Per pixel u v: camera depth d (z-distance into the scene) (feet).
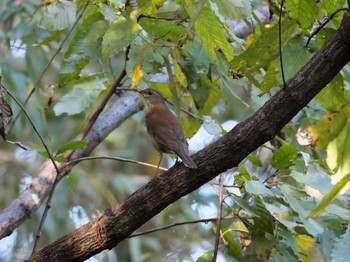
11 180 56.34
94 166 61.52
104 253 54.13
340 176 30.96
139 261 55.67
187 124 38.11
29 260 28.78
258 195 29.30
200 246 57.00
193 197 57.26
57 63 48.34
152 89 37.04
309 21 27.96
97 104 38.50
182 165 27.94
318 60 26.27
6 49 46.57
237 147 27.17
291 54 29.07
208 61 33.73
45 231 54.80
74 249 28.53
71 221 54.75
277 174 32.73
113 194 61.98
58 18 29.27
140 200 28.07
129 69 31.71
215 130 36.52
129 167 62.59
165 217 57.57
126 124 63.36
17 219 34.06
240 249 31.01
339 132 32.45
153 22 30.99
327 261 30.50
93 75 38.14
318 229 28.66
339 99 30.73
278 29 27.96
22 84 46.01
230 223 32.83
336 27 28.68
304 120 39.06
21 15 47.73
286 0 27.61
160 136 35.35
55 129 54.44
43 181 35.42
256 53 28.78
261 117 26.94
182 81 34.65
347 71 35.58
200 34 28.19
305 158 31.27
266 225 30.04
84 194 57.06
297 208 28.99
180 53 33.63
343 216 29.14
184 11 32.73
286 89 26.66
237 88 53.78
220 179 31.12
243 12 26.63
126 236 28.40
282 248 30.66
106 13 30.19
